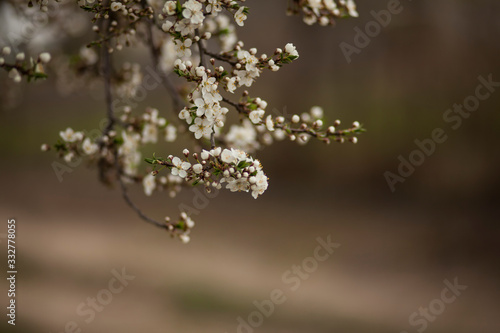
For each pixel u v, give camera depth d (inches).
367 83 541.0
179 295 257.9
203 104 61.5
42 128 519.2
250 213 459.2
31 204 387.2
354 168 521.7
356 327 244.7
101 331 194.1
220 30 95.2
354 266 339.3
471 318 259.6
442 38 474.9
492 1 428.8
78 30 142.8
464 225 381.7
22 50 127.5
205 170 60.9
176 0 65.2
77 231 342.6
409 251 359.3
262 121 70.2
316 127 74.4
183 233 79.2
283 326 241.9
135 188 461.7
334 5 83.1
